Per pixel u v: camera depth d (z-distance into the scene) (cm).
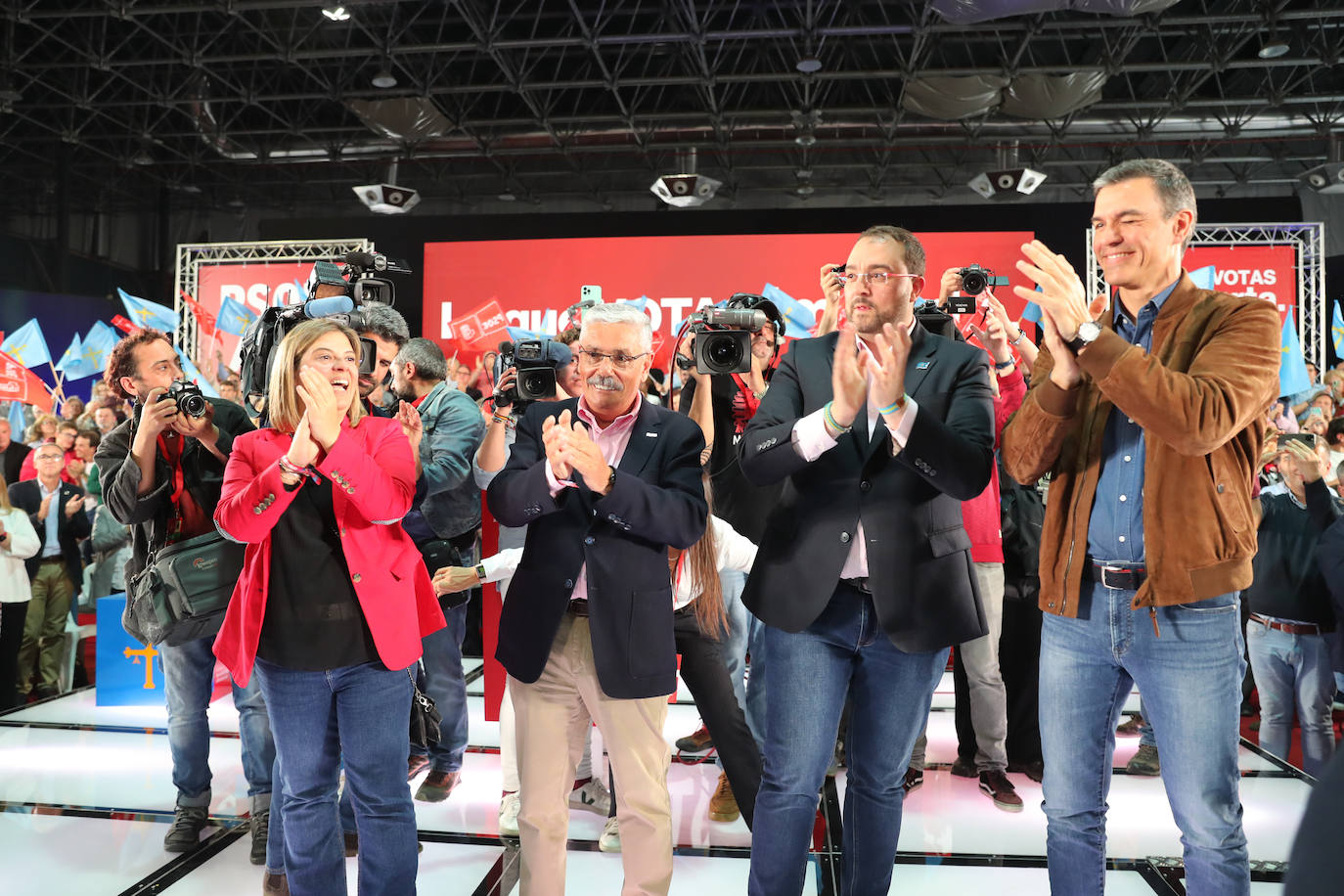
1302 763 403
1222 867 178
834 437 192
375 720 214
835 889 264
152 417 266
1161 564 178
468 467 326
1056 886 195
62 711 456
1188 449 169
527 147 1318
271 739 281
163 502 279
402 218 1299
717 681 265
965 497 192
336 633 209
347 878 269
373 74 1188
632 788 207
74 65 1049
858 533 205
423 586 230
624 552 206
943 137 1283
